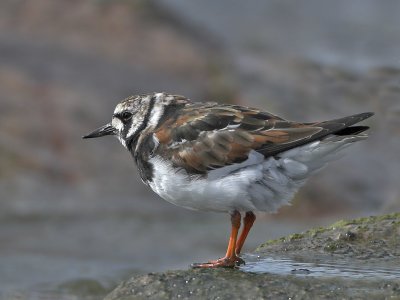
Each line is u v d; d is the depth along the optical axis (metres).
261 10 32.31
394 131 20.12
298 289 8.12
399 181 19.67
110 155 21.09
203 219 18.84
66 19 27.83
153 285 8.44
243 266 8.95
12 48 24.95
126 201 19.44
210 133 8.94
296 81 24.92
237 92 25.47
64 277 14.81
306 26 30.06
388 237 9.55
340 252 9.34
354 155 20.38
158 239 17.27
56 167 20.34
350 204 19.66
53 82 23.39
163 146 9.12
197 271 8.71
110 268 15.35
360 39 27.45
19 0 28.28
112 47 26.78
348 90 22.41
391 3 30.59
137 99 9.70
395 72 21.17
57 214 18.36
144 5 30.00
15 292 13.95
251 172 8.73
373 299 7.85
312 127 8.71
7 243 16.64
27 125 21.27
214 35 30.20
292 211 19.44
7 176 19.73
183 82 25.67
